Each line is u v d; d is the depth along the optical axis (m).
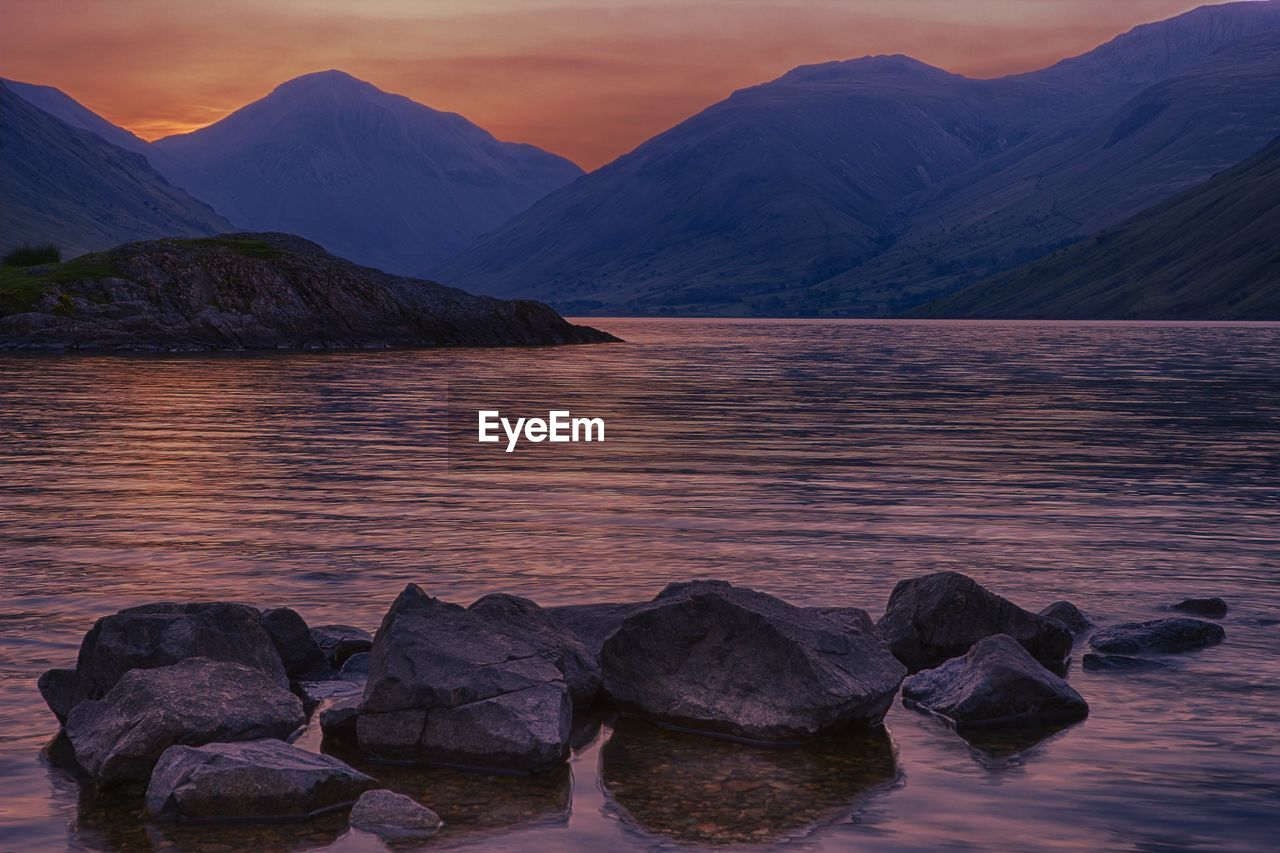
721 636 11.51
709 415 45.31
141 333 94.81
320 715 11.09
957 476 27.89
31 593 15.45
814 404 51.31
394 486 25.73
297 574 16.78
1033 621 13.34
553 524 21.08
